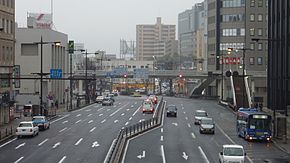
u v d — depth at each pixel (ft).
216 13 463.83
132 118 240.32
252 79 361.30
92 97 421.59
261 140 160.45
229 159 105.91
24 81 320.50
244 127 164.14
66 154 125.70
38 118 188.44
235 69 432.25
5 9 220.84
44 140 155.63
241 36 449.06
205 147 142.92
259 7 442.91
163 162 114.42
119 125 206.08
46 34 321.52
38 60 320.50
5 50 221.66
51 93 301.43
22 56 320.50
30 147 139.33
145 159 118.42
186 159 119.65
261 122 159.84
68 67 388.37
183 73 415.64
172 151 133.18
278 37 248.32
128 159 118.21
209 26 481.05
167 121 228.22
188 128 198.59
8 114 219.00
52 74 233.76
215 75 379.14
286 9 228.22
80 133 176.04
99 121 224.94
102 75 399.85
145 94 570.87
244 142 157.28
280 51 242.17
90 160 115.85
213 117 251.19
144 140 157.38
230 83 347.97
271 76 270.46
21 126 164.04
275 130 166.91
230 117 251.80
